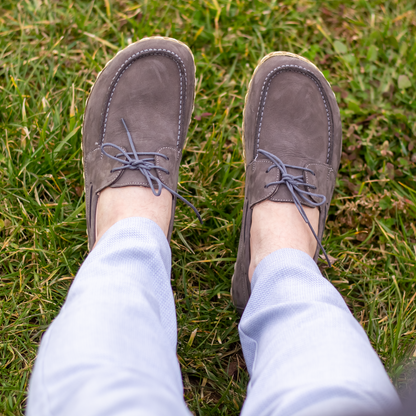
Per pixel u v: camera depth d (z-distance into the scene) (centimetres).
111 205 136
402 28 207
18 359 134
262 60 172
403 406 69
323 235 169
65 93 172
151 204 135
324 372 83
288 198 146
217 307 150
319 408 76
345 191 175
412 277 160
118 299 92
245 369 142
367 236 167
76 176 165
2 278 144
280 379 88
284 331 99
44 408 75
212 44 190
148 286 102
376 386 80
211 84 183
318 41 202
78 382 75
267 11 200
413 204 168
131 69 160
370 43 201
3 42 182
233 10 199
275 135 161
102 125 155
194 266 157
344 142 180
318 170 159
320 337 92
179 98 160
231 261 158
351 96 189
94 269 102
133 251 107
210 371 140
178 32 193
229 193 166
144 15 191
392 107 189
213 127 171
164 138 153
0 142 164
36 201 155
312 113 164
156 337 91
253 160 158
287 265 115
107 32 191
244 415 89
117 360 79
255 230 144
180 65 162
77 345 81
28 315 141
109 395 71
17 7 189
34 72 179
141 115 155
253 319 110
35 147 164
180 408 78
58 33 188
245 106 170
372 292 157
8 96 171
